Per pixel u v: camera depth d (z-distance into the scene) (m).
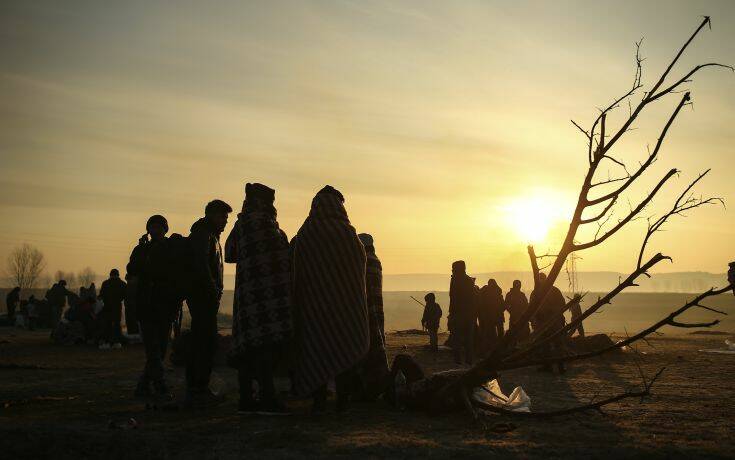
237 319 6.39
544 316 11.26
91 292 20.86
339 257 6.32
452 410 6.48
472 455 4.61
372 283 7.46
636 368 12.05
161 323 7.75
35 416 6.20
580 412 6.71
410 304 153.00
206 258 6.97
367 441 5.04
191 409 6.68
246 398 6.52
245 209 6.66
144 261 7.68
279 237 6.53
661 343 19.22
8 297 30.95
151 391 7.84
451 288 13.75
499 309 15.12
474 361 14.33
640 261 5.65
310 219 6.56
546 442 5.14
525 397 7.03
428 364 13.35
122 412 6.52
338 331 6.22
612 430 5.70
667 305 142.75
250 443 4.99
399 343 19.11
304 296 6.38
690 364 12.80
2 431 4.87
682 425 5.98
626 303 151.12
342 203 6.69
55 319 27.64
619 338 21.27
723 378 10.28
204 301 6.92
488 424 5.93
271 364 6.47
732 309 112.31
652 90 5.31
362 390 7.18
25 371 10.93
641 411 6.86
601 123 5.50
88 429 5.40
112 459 4.50
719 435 5.48
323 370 6.17
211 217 7.20
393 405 7.00
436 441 5.12
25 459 4.39
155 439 5.02
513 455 4.65
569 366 12.41
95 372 10.84
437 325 16.28
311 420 6.09
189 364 6.82
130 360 13.16
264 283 6.32
